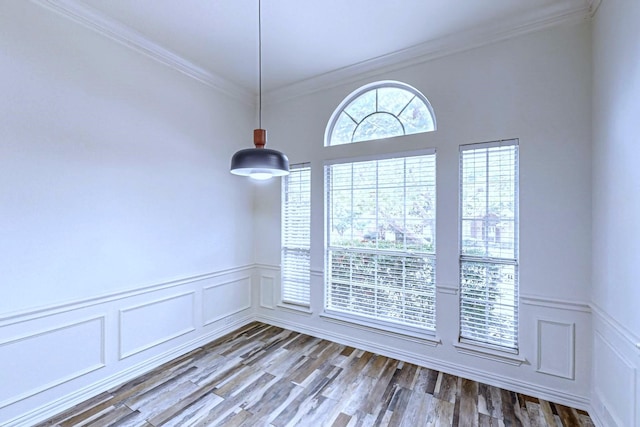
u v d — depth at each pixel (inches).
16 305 73.5
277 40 100.5
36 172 77.0
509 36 90.3
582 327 82.0
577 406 82.3
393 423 77.0
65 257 82.4
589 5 78.9
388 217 114.3
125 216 96.5
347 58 112.2
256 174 78.7
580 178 81.5
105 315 91.2
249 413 80.7
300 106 134.6
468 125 96.7
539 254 87.0
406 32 95.7
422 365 105.7
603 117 72.8
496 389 91.6
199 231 121.6
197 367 104.6
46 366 78.5
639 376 57.4
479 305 97.0
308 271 134.6
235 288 139.0
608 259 70.1
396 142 110.3
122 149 95.6
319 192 129.1
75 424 76.2
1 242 71.4
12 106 72.9
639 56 56.2
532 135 87.4
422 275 107.3
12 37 72.7
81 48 85.5
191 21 90.7
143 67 101.3
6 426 71.8
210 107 125.1
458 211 98.7
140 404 84.3
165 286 108.6
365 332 118.6
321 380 96.7
